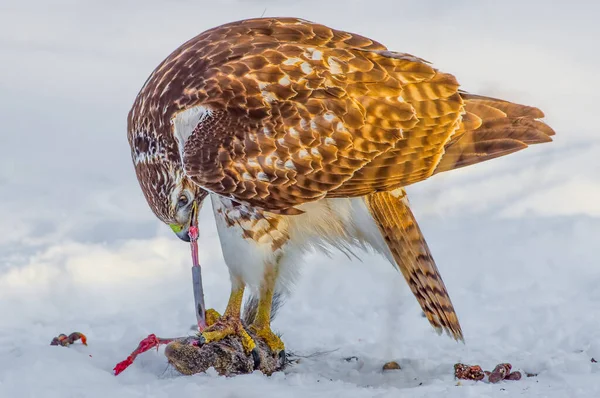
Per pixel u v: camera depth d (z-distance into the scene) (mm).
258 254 12367
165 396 10438
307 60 12195
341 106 12031
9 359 11539
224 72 12258
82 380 11000
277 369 12039
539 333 13008
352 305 14578
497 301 14469
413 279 12406
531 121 12195
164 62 12836
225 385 10961
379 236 12555
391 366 11914
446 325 12273
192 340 11734
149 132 12766
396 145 12062
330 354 12594
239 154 12086
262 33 12727
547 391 10367
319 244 12711
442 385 10797
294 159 12055
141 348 11594
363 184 12156
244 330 12023
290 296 13375
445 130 12109
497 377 11055
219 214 12469
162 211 13039
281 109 12062
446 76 12305
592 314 13570
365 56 12352
